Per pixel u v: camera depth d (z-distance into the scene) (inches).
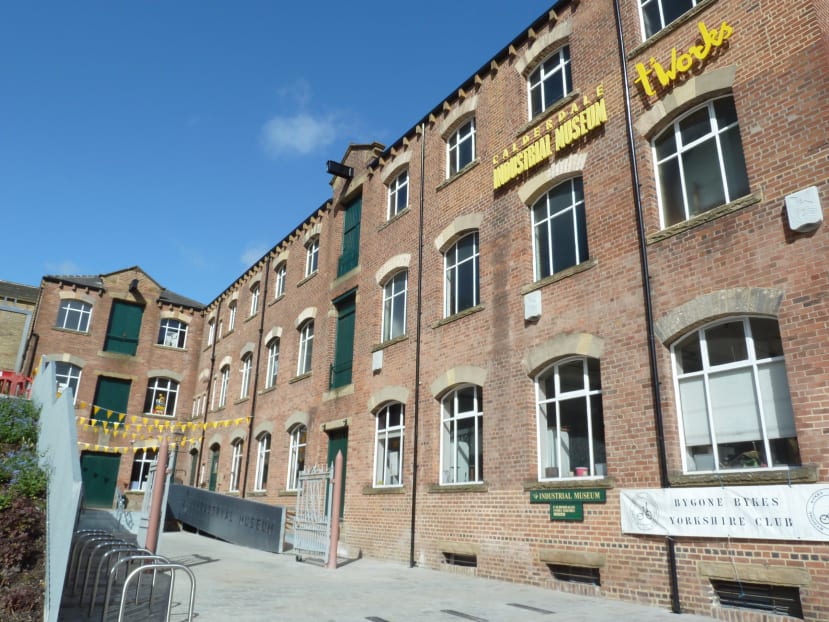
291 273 942.4
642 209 414.9
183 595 346.0
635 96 441.4
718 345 362.6
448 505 514.0
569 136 480.4
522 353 478.3
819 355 308.8
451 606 339.0
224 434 1040.8
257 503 632.4
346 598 355.9
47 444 456.8
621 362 403.2
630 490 376.2
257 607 318.7
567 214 486.3
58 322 1206.9
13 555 333.7
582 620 305.3
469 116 621.9
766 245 342.6
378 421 644.7
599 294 429.7
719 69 387.2
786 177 341.7
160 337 1307.8
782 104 352.5
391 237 688.4
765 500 312.8
